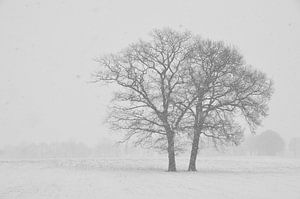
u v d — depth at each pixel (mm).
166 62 35969
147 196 19000
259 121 34750
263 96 34938
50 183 25031
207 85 34344
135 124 35594
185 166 45875
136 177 28766
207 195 18984
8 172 33844
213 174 31328
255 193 19516
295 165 49062
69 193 20375
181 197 18500
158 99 35781
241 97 34344
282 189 21031
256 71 35031
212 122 34719
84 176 29812
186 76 35031
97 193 20266
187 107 34844
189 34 35875
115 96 36250
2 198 18875
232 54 34750
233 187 22000
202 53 34812
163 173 32594
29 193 20516
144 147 36531
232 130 34750
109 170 36312
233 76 34625
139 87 36062
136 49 36062
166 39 35750
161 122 35875
